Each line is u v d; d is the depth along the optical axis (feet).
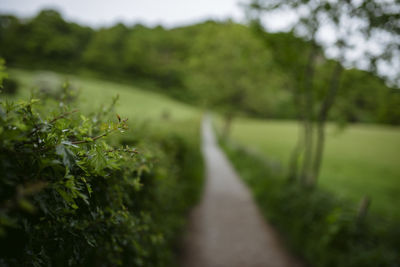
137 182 6.33
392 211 34.86
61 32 254.06
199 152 53.88
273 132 142.10
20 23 225.56
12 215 2.81
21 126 2.73
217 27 75.87
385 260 12.91
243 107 80.23
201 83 81.71
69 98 6.07
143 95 208.54
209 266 15.23
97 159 3.66
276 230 20.97
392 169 64.28
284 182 26.78
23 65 200.75
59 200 3.46
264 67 28.84
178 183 17.80
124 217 5.78
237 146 66.23
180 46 303.48
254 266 15.83
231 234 19.74
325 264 14.79
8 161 2.63
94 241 4.37
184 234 17.76
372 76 18.92
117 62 268.82
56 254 3.80
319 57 22.95
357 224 15.62
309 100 25.91
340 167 63.00
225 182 36.68
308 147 26.89
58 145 3.11
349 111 26.37
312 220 18.16
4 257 2.84
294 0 19.31
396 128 177.88
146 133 12.50
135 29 295.48
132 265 7.64
